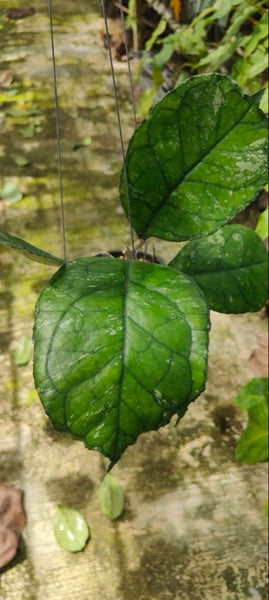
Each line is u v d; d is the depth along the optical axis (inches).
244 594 29.3
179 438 35.0
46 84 59.0
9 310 41.2
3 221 46.7
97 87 59.1
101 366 13.0
